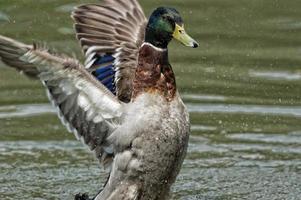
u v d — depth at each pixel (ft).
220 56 53.57
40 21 56.59
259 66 52.11
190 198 37.42
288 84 49.67
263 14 59.36
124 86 34.71
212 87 49.29
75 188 38.50
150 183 32.68
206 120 45.62
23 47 29.22
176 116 32.09
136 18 36.68
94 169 40.73
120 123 32.19
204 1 61.41
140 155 32.04
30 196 37.42
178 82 49.75
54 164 41.11
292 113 46.26
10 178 39.34
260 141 43.55
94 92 31.63
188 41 32.89
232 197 37.55
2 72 51.60
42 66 30.19
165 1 60.59
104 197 32.89
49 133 44.42
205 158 41.86
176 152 32.35
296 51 53.98
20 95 48.39
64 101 31.48
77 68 30.91
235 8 60.34
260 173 40.16
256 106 47.06
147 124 31.78
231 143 43.39
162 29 32.89
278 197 37.60
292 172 40.22
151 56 32.71
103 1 36.70
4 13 57.67
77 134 32.17
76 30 35.73
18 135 44.09
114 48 35.65
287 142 43.47
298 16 58.80
